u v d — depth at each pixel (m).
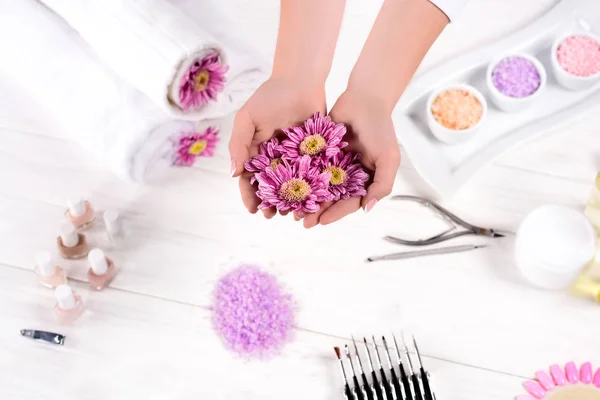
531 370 0.96
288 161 0.95
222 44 1.03
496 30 1.13
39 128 1.08
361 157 0.97
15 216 1.03
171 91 0.95
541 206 0.98
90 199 1.04
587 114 1.06
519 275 1.00
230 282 0.98
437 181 1.02
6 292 0.99
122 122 0.99
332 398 0.94
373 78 0.98
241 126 0.94
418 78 1.07
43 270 0.95
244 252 1.01
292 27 1.00
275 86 0.97
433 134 1.05
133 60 0.94
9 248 1.01
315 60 0.99
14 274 1.00
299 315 0.98
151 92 0.95
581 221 0.97
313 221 0.93
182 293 0.99
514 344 0.97
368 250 1.01
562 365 0.96
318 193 0.92
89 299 0.99
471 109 1.04
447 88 1.05
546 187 1.04
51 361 0.96
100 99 1.00
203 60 0.95
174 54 0.92
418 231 1.02
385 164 0.94
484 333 0.97
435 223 1.02
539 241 0.96
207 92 0.98
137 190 1.04
